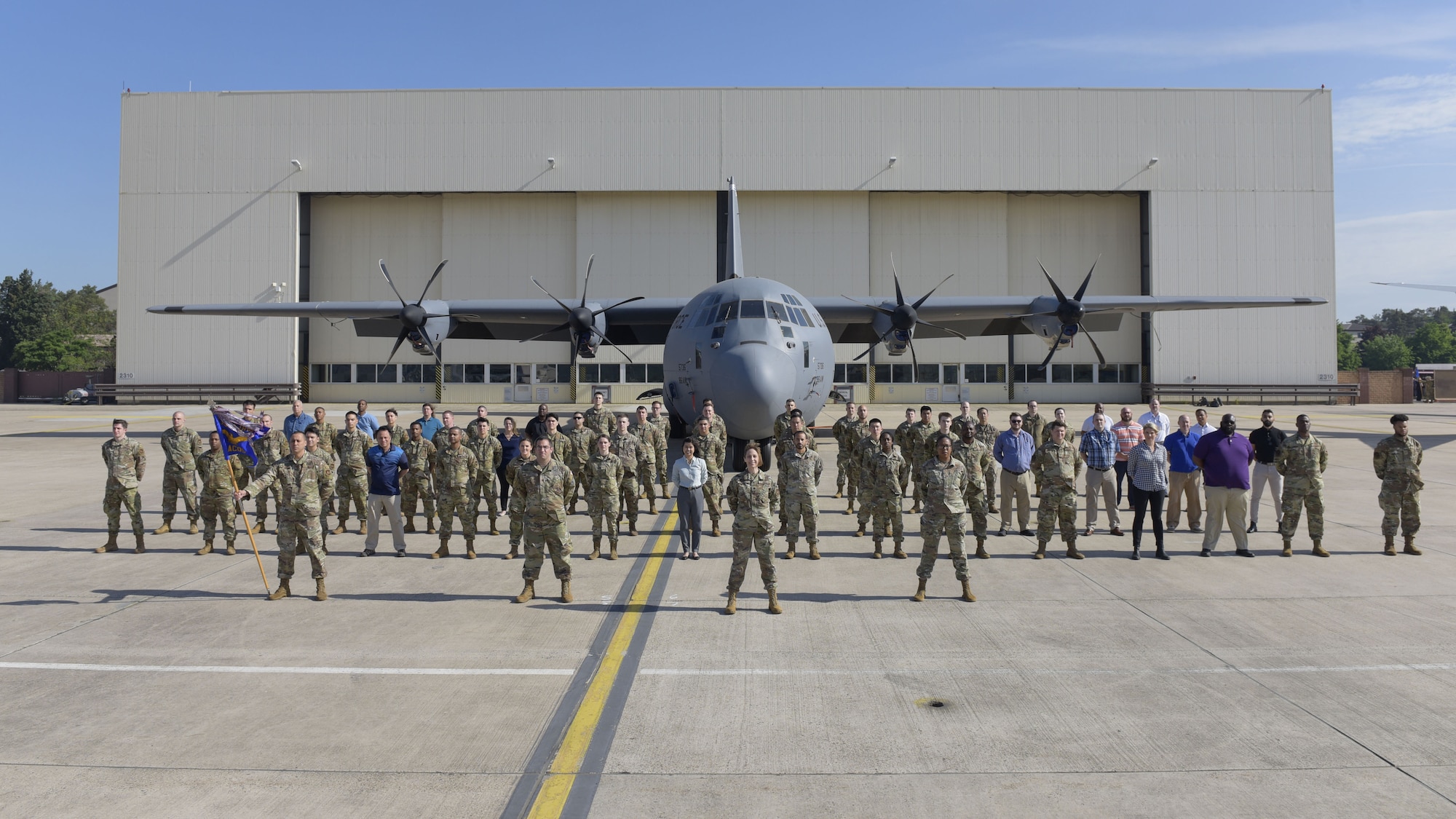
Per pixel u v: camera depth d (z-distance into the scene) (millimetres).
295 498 8211
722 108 46969
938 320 24984
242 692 5875
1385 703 5656
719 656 6660
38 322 107938
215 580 9172
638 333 26078
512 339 27250
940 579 9164
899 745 5031
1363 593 8523
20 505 14102
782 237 47719
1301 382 47219
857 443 13281
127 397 47031
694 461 10273
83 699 5734
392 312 23203
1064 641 6992
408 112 46938
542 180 47125
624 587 8914
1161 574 9375
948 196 48281
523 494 8305
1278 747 4984
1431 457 21641
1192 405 46875
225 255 46969
